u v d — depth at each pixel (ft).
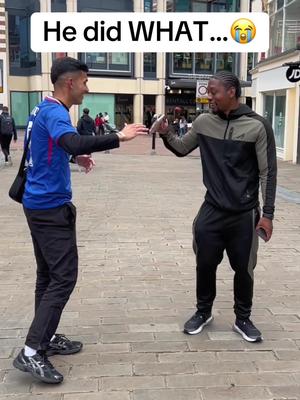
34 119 10.44
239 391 10.22
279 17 64.54
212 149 11.89
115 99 132.16
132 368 11.11
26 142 10.69
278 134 64.28
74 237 10.88
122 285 16.38
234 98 11.53
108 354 11.75
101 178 43.32
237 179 11.77
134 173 47.55
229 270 18.01
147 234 23.21
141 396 10.03
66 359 11.50
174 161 61.16
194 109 138.92
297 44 55.88
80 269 17.95
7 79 118.93
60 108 10.19
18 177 10.91
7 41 123.85
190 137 12.39
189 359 11.52
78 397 10.00
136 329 13.11
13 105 131.03
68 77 10.41
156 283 16.60
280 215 28.12
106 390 10.25
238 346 12.18
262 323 13.56
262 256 19.85
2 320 13.61
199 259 12.50
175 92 135.85
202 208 12.41
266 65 66.64
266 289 16.16
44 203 10.45
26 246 21.18
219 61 138.82
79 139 9.66
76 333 12.84
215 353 11.82
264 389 10.30
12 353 11.80
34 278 17.10
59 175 10.41
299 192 36.78
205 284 12.78
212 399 9.94
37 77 127.54
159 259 19.29
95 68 128.77
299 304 14.92
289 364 11.32
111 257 19.49
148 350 11.95
